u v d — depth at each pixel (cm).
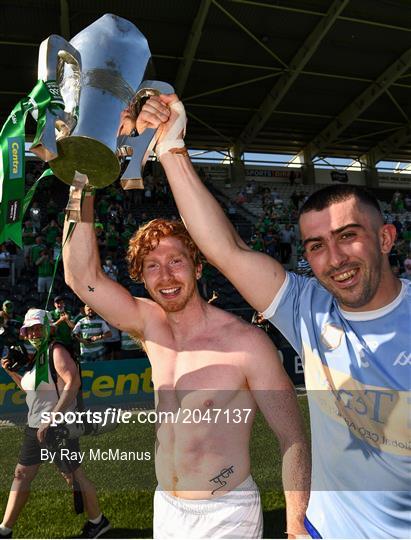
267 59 1822
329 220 131
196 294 170
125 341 839
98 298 175
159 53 1759
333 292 135
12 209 112
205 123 2238
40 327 305
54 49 129
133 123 145
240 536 153
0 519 320
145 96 147
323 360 147
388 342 134
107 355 820
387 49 1789
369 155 2636
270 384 157
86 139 124
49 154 120
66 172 135
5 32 1566
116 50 139
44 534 299
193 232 155
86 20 1559
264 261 158
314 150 2505
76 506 286
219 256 155
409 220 2292
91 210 170
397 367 133
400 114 2225
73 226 161
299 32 1689
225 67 1841
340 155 2655
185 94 2002
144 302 187
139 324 182
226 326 168
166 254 161
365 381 137
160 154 154
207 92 1977
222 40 1705
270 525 302
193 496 156
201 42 1708
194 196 153
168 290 161
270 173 2523
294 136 2422
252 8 1562
